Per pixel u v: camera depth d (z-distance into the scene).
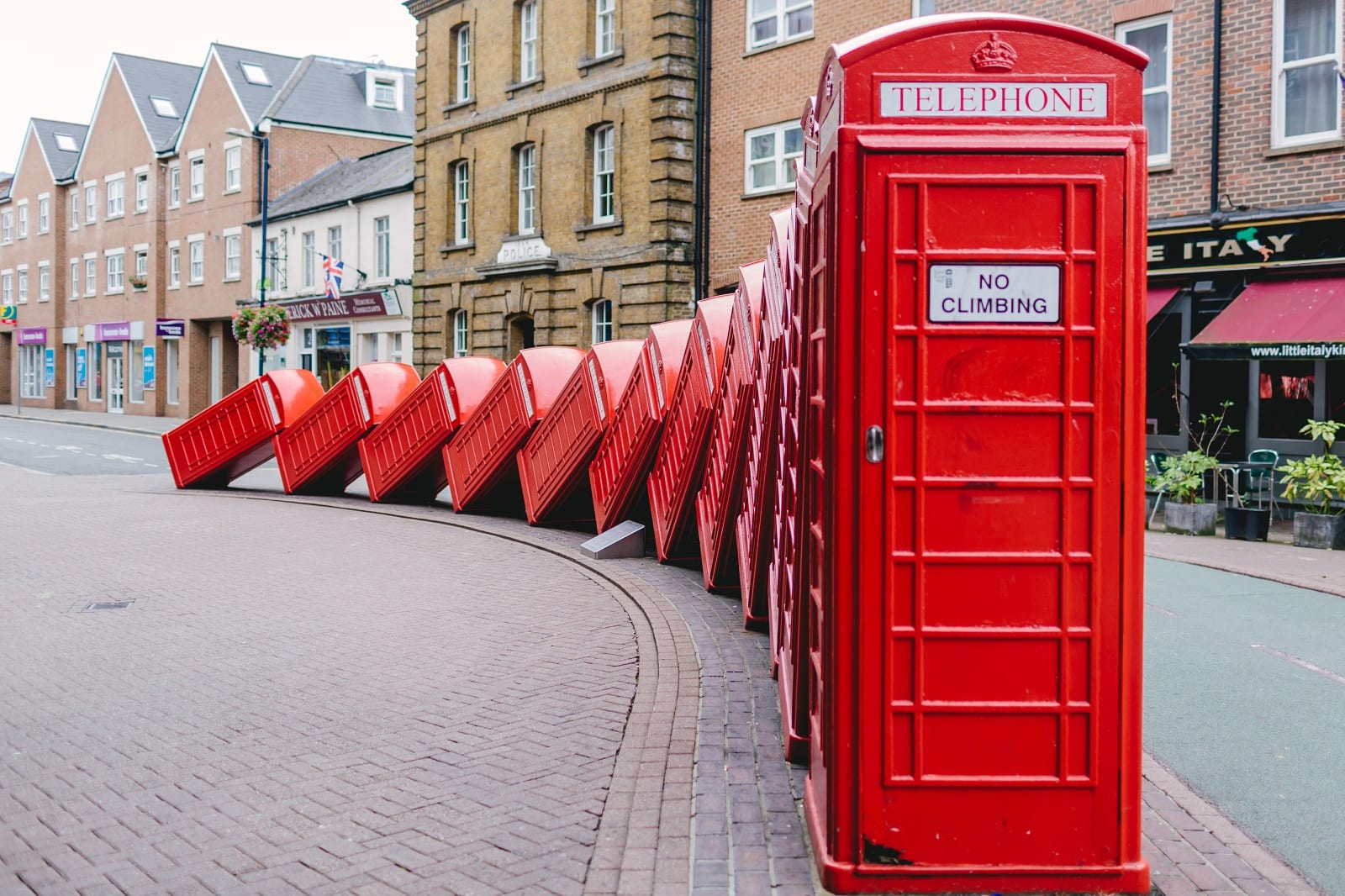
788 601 5.73
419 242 32.03
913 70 3.79
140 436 36.47
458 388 15.59
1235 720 6.21
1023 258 3.79
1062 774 3.80
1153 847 4.27
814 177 4.57
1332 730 6.03
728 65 23.48
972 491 3.81
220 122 44.94
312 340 39.28
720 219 23.89
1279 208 15.07
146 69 52.84
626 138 24.97
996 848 3.81
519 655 7.56
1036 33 3.79
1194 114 15.87
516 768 5.28
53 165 58.19
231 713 6.29
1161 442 16.67
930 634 3.80
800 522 5.12
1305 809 4.84
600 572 10.72
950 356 3.81
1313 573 11.02
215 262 45.44
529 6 28.22
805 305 4.86
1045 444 3.81
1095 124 3.79
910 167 3.78
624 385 12.41
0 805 4.90
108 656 7.66
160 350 49.47
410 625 8.59
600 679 6.88
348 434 17.20
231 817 4.73
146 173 49.84
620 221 25.14
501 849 4.34
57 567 11.35
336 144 44.41
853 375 3.82
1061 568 3.81
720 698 6.27
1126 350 3.79
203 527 14.45
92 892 4.03
